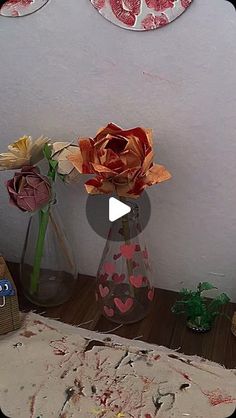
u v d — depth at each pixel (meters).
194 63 0.95
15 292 1.01
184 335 1.04
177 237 1.11
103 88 1.02
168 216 1.10
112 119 1.04
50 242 1.09
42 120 1.09
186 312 1.08
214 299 1.09
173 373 0.94
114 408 0.87
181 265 1.14
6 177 1.16
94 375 0.93
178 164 1.04
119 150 0.94
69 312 1.10
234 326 1.03
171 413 0.86
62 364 0.96
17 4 1.00
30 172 1.00
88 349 0.99
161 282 1.17
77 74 1.03
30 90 1.07
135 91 1.01
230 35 0.92
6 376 0.93
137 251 1.04
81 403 0.88
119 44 0.98
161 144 1.04
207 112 0.98
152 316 1.09
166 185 1.07
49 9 0.99
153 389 0.91
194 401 0.88
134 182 0.94
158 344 1.02
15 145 0.99
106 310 1.07
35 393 0.90
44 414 0.86
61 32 1.00
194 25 0.93
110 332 1.05
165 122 1.01
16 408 0.87
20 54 1.04
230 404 0.88
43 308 1.12
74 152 0.98
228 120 0.98
